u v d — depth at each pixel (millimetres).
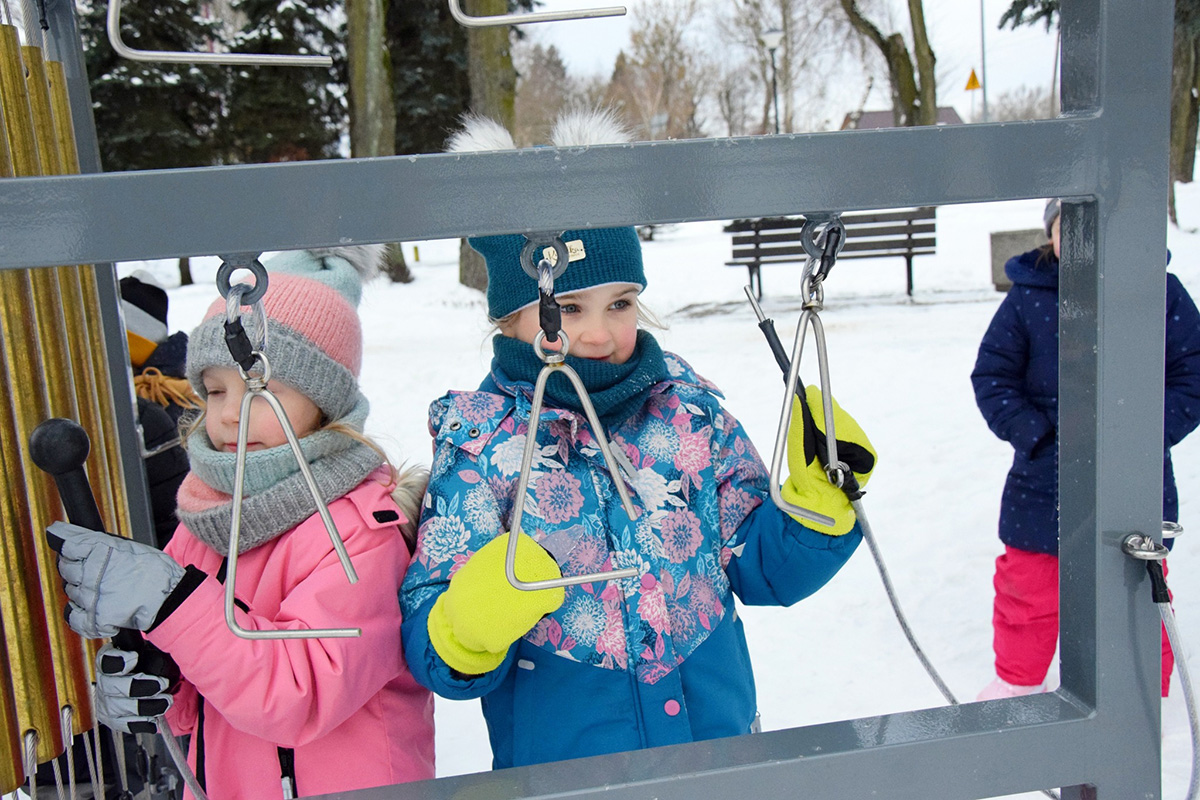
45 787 1675
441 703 2688
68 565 922
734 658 1329
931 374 5793
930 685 2646
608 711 1242
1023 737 915
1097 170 859
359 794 870
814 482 1128
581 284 1286
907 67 13023
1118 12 842
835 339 6992
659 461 1339
